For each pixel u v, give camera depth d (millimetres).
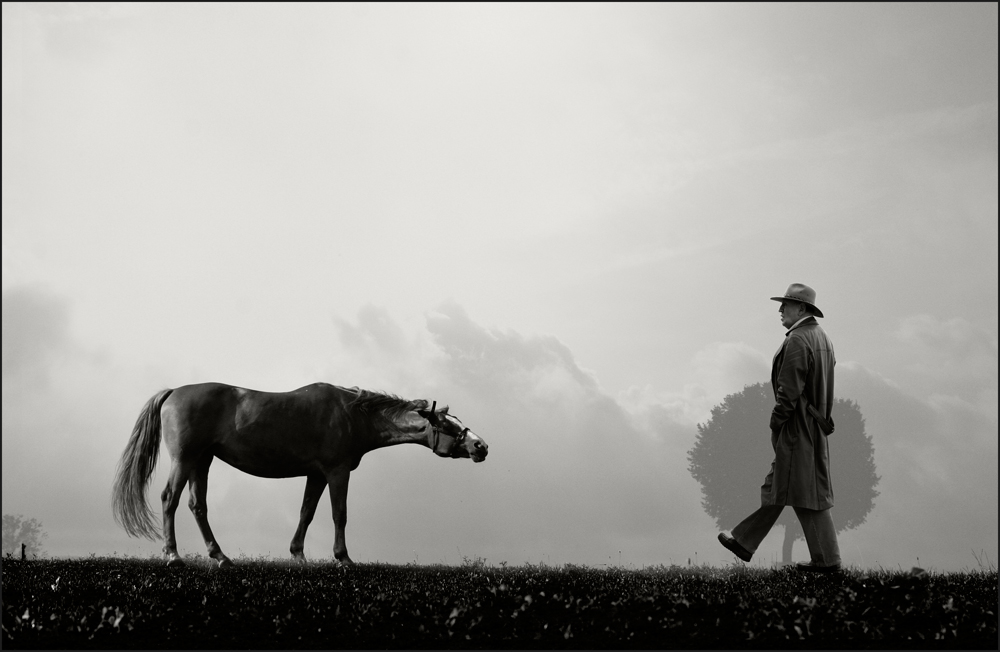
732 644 6785
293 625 7336
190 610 7801
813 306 9203
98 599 8125
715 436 67375
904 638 6781
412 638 7043
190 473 11898
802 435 8852
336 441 12258
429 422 12414
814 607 7242
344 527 12227
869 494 62188
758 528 9102
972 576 9273
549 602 7875
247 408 12031
